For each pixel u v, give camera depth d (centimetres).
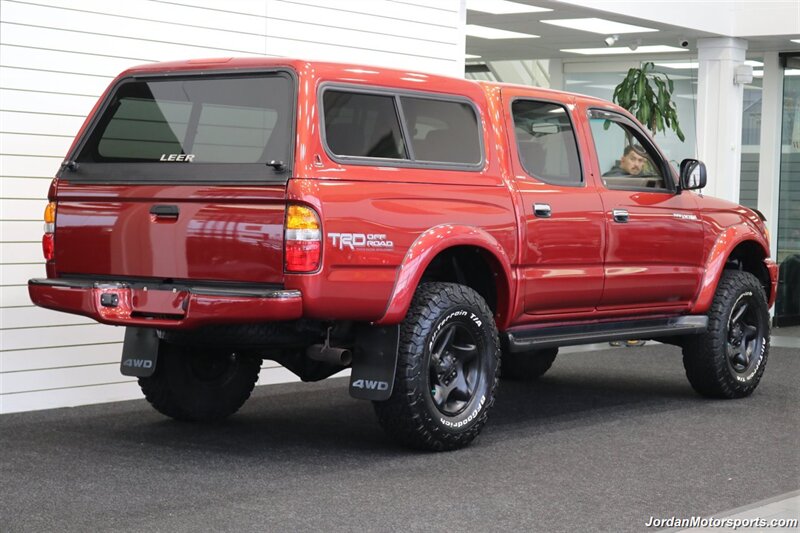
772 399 741
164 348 595
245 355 594
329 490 471
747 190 1248
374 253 503
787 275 1259
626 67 1312
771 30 1104
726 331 723
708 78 1134
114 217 520
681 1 1059
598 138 652
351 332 545
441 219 538
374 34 848
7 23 647
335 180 492
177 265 503
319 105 498
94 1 685
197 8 738
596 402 721
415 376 526
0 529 410
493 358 564
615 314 661
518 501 458
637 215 655
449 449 556
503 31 1138
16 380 656
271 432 600
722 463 539
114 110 543
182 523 418
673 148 1288
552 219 600
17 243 655
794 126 1247
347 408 683
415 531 412
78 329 682
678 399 738
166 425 617
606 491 479
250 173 488
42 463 517
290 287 478
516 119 603
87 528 412
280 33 786
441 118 558
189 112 521
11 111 650
